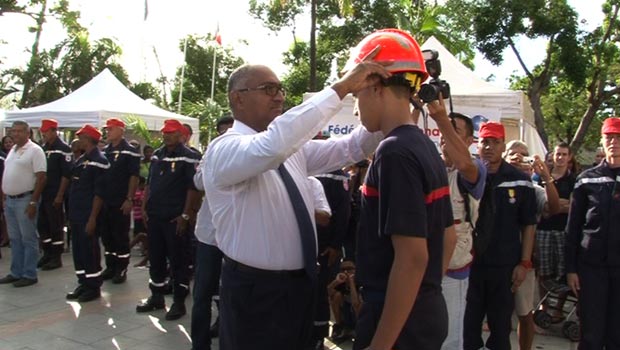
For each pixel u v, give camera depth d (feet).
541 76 61.05
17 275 21.84
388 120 5.82
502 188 12.21
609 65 61.62
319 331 14.16
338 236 14.16
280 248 6.90
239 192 6.82
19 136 21.17
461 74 22.65
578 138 62.13
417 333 5.54
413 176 5.31
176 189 17.42
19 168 21.01
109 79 40.93
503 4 55.67
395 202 5.26
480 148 12.63
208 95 113.29
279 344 6.97
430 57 6.77
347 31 69.05
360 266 5.90
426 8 50.78
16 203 21.24
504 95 20.48
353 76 5.82
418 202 5.27
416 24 49.24
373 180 5.69
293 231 6.99
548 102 85.71
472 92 21.09
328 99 5.93
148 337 15.72
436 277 5.73
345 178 14.35
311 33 54.49
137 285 22.13
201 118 63.82
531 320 13.35
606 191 12.22
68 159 24.63
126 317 17.60
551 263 17.30
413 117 7.14
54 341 15.23
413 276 5.16
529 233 12.41
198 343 13.43
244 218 6.87
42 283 21.99
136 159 22.44
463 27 57.47
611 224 12.09
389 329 5.17
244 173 6.26
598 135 87.40
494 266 12.15
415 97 6.45
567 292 16.31
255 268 6.89
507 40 57.62
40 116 35.99
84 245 19.38
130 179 22.29
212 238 13.19
